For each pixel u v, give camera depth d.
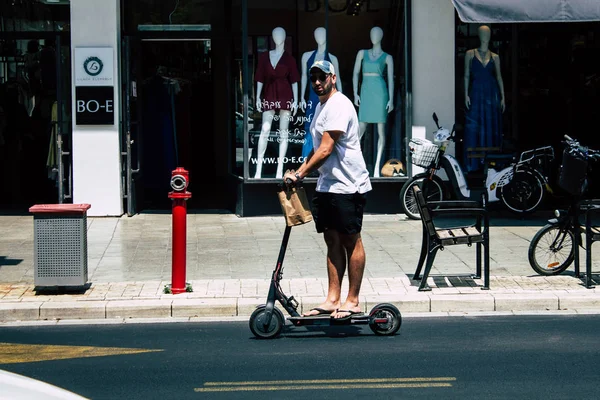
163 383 6.47
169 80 16.44
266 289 9.25
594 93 15.16
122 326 8.30
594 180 15.16
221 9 14.68
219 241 12.26
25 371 6.80
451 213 9.10
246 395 6.17
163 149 16.31
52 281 9.04
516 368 6.80
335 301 7.96
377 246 11.80
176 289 9.09
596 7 12.84
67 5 14.46
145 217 14.48
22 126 15.08
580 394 6.14
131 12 14.55
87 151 14.27
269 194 14.38
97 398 6.12
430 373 6.68
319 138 7.79
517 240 12.20
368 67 14.41
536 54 15.02
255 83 14.17
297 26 14.23
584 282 9.53
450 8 14.49
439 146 14.15
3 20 14.56
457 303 8.82
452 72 14.58
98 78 14.16
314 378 6.57
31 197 15.29
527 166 13.81
